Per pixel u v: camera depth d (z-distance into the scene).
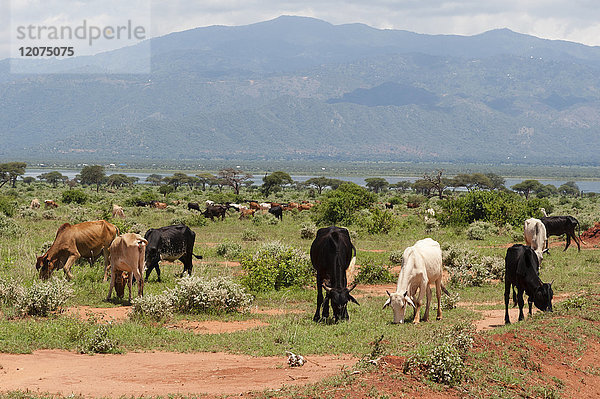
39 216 44.00
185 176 147.62
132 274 16.50
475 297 18.89
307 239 35.91
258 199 98.81
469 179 131.00
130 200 70.81
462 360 9.80
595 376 10.81
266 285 19.00
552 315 14.12
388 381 8.74
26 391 8.32
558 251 31.11
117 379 9.18
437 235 38.75
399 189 161.50
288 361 10.11
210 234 38.59
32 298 13.84
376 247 32.25
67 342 11.42
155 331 12.50
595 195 139.00
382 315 15.14
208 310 15.20
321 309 16.08
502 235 39.19
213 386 8.86
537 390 9.38
